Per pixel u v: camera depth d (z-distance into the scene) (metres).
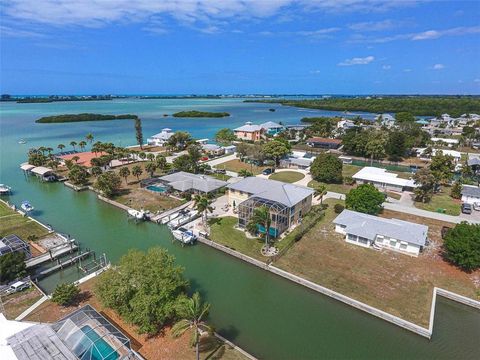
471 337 34.38
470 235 43.03
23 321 34.56
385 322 36.34
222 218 62.34
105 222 63.78
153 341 32.00
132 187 82.06
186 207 68.81
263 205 51.56
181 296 33.81
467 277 42.72
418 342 33.72
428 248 50.44
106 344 28.92
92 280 42.84
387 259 47.38
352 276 43.50
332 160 85.56
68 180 90.50
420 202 71.06
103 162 96.50
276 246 51.47
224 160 112.50
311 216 62.53
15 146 138.38
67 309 36.75
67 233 58.59
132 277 34.00
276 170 99.25
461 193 72.00
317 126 159.75
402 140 113.00
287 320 36.91
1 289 39.50
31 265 45.66
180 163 92.31
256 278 45.12
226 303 39.75
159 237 57.41
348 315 37.81
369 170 89.00
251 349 32.53
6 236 53.25
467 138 135.62
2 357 26.52
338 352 32.31
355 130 138.62
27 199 77.00
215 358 30.38
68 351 27.23
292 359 31.36
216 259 50.09
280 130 165.75
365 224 53.09
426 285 41.41
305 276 43.69
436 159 86.31
